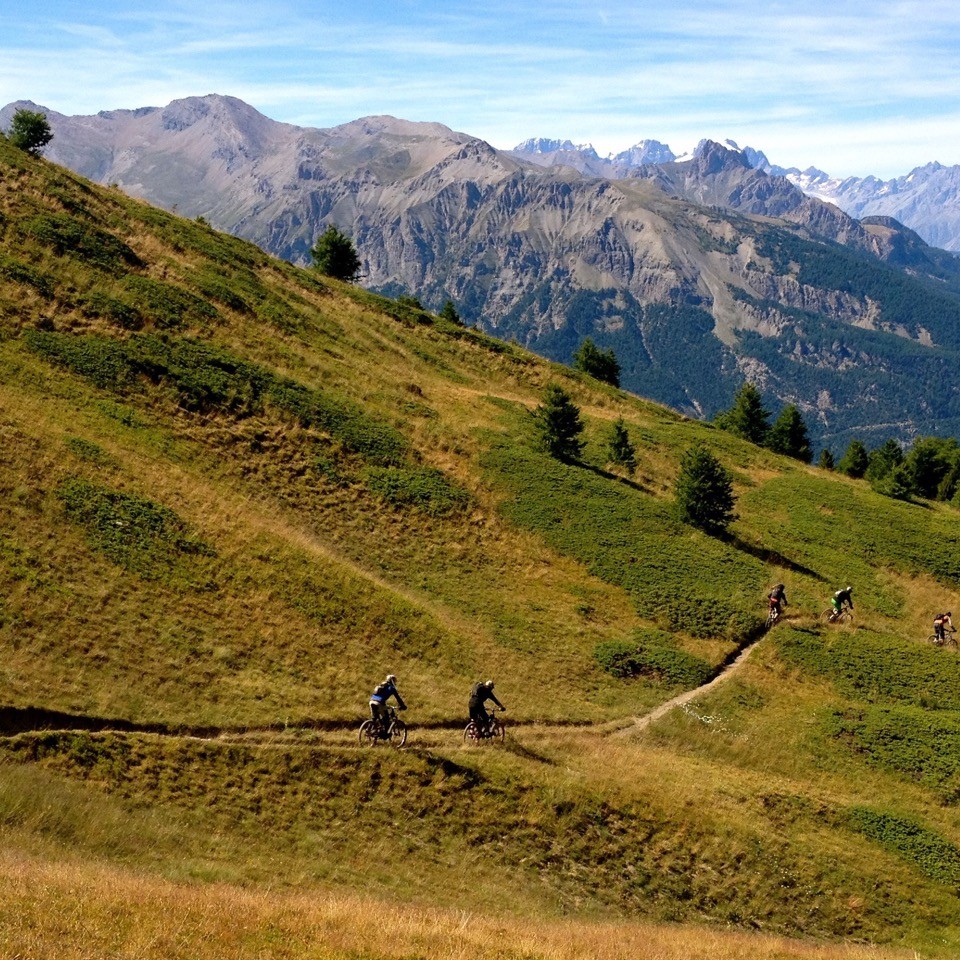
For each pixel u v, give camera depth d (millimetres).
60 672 26891
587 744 33781
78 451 38281
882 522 68812
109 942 13586
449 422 61844
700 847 29094
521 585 46156
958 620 57188
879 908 28828
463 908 23469
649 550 52125
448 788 28031
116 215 68125
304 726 28938
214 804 24578
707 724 38000
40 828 20797
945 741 38656
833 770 36688
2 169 63125
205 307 59656
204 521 38000
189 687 28719
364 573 41219
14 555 30453
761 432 98312
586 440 69625
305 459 49562
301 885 22344
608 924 24188
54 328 48469
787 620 48750
